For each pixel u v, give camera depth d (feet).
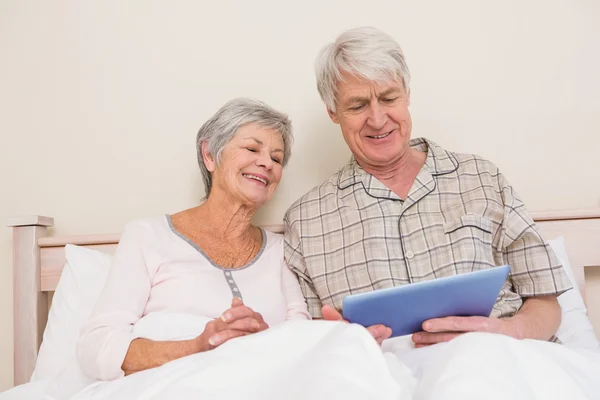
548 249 3.94
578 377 2.43
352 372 2.02
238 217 4.48
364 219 4.33
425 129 5.45
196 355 2.64
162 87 5.80
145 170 5.73
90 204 5.77
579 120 5.24
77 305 4.50
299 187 5.55
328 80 4.41
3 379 5.59
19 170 5.90
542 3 5.36
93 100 5.87
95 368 3.40
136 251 4.07
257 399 2.18
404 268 4.14
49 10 6.03
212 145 4.46
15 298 5.18
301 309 4.43
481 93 5.39
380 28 5.56
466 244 4.00
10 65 6.02
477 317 3.25
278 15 5.71
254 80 5.69
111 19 5.94
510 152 5.32
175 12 5.86
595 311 5.04
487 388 1.96
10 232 5.81
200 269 4.15
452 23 5.47
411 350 3.10
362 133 4.37
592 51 5.27
